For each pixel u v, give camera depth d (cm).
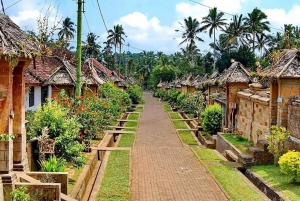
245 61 4603
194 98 3425
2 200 755
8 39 769
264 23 4944
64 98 1484
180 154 1638
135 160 1499
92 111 1631
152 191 1075
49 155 1062
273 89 1406
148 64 10319
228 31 5281
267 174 1166
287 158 1052
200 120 2809
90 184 1145
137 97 5116
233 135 1886
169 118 3309
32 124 1087
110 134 2138
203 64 6500
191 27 6475
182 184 1150
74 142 1126
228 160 1489
